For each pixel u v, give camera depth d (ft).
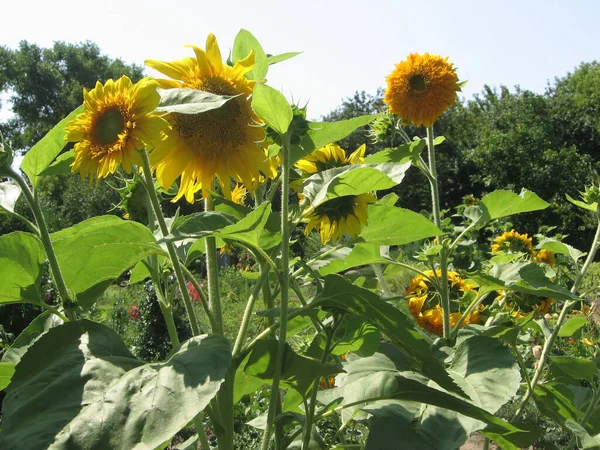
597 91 88.94
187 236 4.75
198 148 5.68
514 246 13.79
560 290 8.15
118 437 4.17
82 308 5.84
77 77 122.42
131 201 6.84
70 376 4.60
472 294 9.48
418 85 9.25
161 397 4.28
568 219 50.47
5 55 117.19
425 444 5.75
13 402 4.51
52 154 5.82
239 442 13.91
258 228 5.02
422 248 9.66
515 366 6.37
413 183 62.80
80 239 5.45
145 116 5.15
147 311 24.35
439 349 7.40
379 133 9.87
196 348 4.61
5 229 36.96
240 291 36.55
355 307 5.41
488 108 105.81
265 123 5.68
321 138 5.94
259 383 6.41
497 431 6.18
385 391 6.08
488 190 67.62
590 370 8.52
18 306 25.03
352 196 6.19
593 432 8.64
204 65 5.67
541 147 64.75
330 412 5.99
